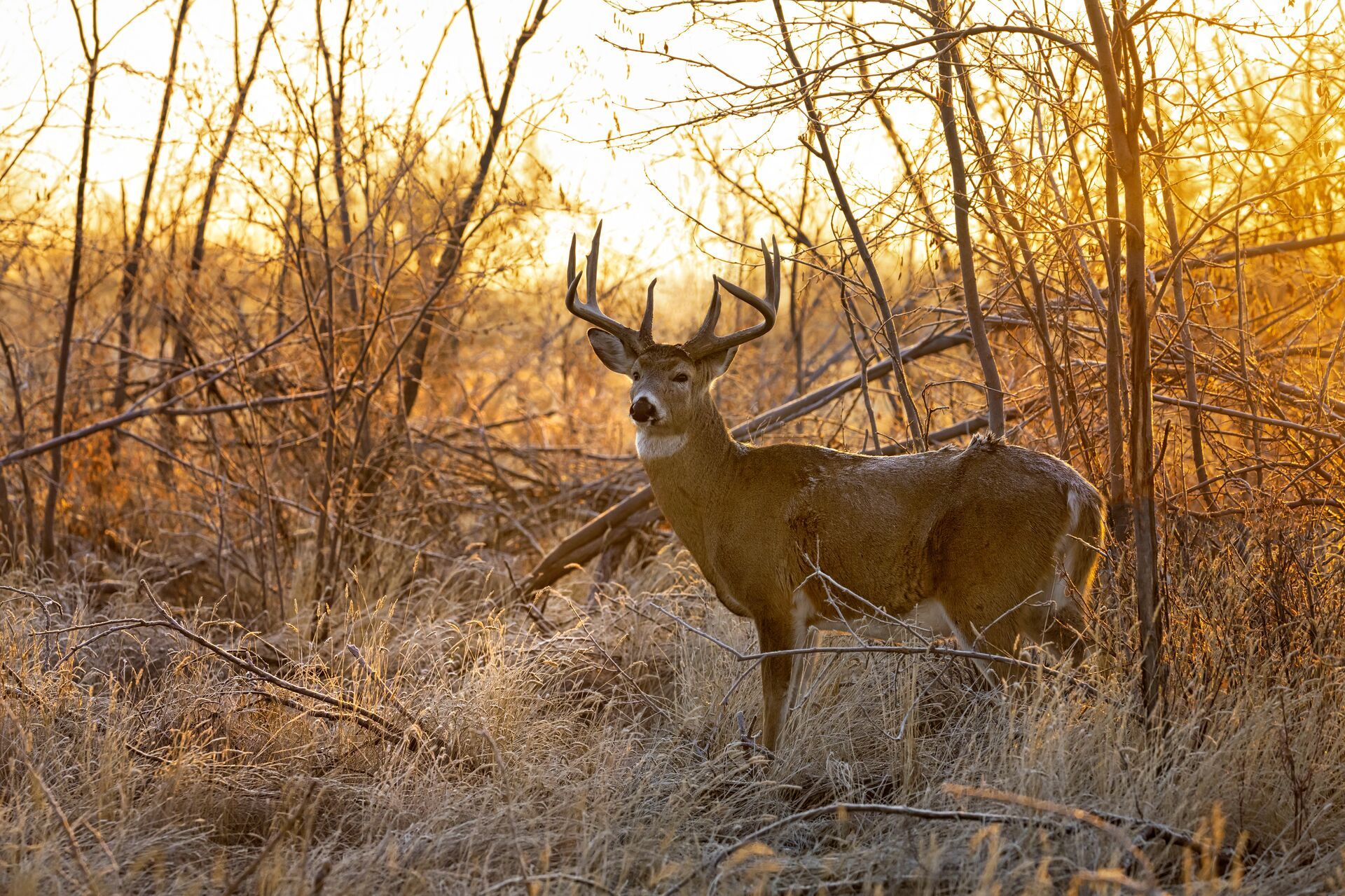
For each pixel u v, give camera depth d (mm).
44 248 12266
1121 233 7422
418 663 9227
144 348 15914
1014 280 8672
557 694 8516
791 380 16422
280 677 8922
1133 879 5609
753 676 8508
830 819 6793
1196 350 9945
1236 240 8750
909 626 7434
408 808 6754
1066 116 7453
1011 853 5742
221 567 11648
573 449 14375
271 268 13164
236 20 12125
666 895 5602
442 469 14125
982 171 8250
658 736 8000
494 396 18031
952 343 11430
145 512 12797
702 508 8422
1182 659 6988
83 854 6062
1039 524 7324
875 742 7805
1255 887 5543
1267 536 7492
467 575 11781
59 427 12219
